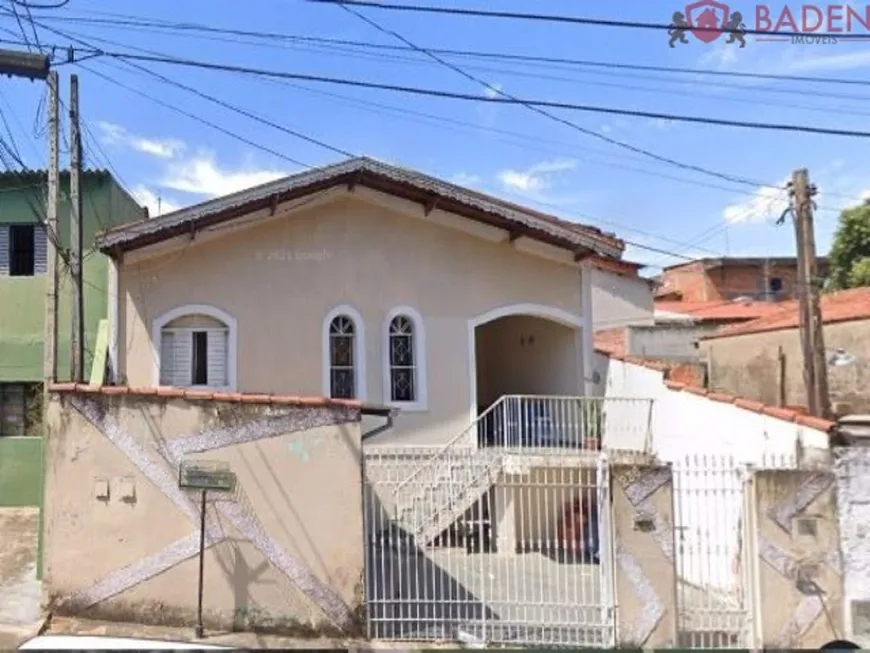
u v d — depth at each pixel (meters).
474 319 15.71
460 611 9.80
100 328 15.59
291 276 14.91
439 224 15.67
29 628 8.94
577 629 9.52
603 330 28.45
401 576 9.90
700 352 23.42
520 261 16.08
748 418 11.49
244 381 14.44
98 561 9.24
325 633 9.21
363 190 15.07
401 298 15.41
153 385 14.02
